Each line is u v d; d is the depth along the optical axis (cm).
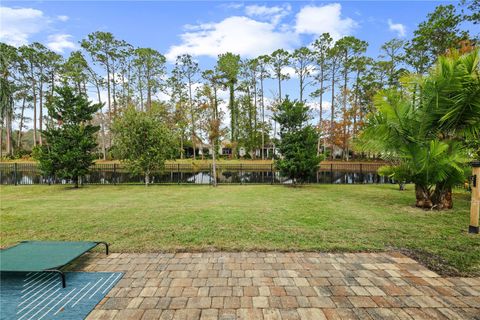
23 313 202
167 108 2445
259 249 348
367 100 2611
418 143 583
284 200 757
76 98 1111
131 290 240
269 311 206
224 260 312
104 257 321
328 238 393
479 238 392
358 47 2686
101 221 496
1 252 288
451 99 548
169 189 1063
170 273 276
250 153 3566
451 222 487
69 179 1109
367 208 625
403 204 681
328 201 736
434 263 302
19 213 572
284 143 1154
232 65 2830
